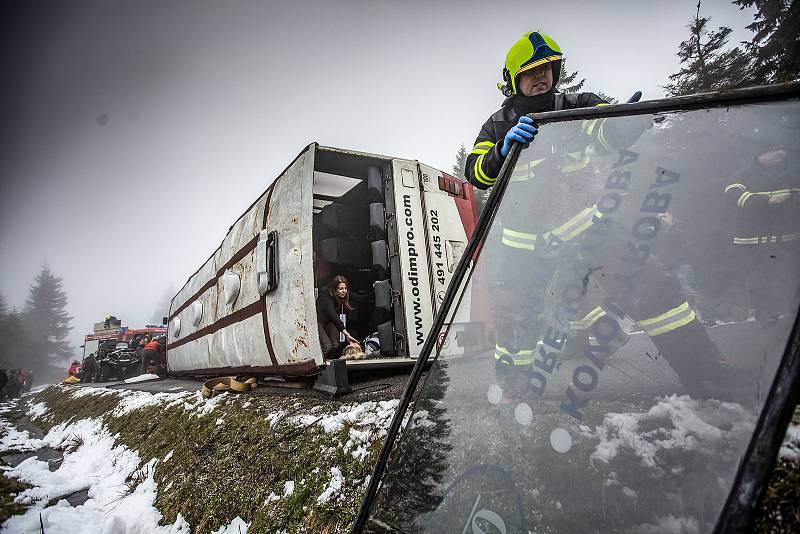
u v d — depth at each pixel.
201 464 3.40
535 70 2.04
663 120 1.36
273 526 2.25
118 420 6.27
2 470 4.67
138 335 17.42
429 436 1.47
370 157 4.43
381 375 4.40
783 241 1.13
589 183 1.49
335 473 2.30
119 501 3.67
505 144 1.71
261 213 4.95
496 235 1.63
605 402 1.20
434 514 1.32
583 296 1.39
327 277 5.47
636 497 1.02
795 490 0.99
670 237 1.35
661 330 1.25
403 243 4.38
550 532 1.09
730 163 1.27
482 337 1.51
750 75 14.13
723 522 0.85
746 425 0.93
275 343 4.32
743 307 1.24
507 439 1.30
